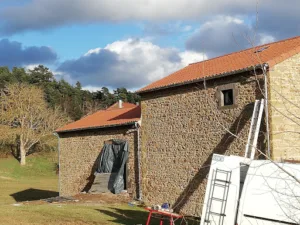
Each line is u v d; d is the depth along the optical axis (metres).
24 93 53.09
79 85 93.62
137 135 19.94
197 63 21.27
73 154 24.58
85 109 81.44
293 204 9.27
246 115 14.43
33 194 31.70
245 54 17.64
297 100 14.15
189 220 15.64
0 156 53.88
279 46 16.27
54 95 76.94
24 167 50.25
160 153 18.45
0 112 53.59
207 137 16.06
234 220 10.45
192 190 16.61
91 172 23.08
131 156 20.34
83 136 23.88
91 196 21.11
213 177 11.18
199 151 16.41
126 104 32.91
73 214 15.87
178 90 17.62
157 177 18.53
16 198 29.30
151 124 19.08
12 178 44.72
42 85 80.06
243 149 14.45
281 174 9.74
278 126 13.66
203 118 16.30
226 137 15.20
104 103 88.38
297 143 13.97
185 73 19.28
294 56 14.34
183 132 17.25
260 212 9.85
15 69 84.38
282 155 13.62
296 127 14.01
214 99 15.86
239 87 14.80
